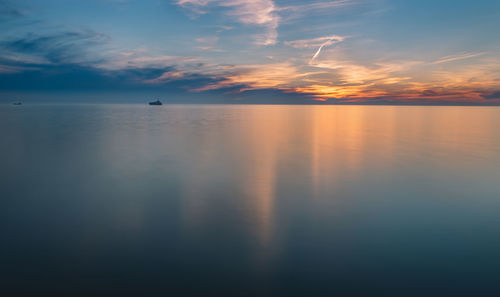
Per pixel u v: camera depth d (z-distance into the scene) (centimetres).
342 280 593
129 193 1188
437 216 946
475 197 1146
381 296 543
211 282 584
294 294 549
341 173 1569
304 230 841
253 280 591
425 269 631
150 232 814
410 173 1565
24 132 3509
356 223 891
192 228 846
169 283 579
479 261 662
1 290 548
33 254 683
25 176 1451
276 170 1642
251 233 817
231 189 1259
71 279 587
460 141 2912
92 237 779
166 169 1652
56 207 1009
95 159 1917
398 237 793
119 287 563
